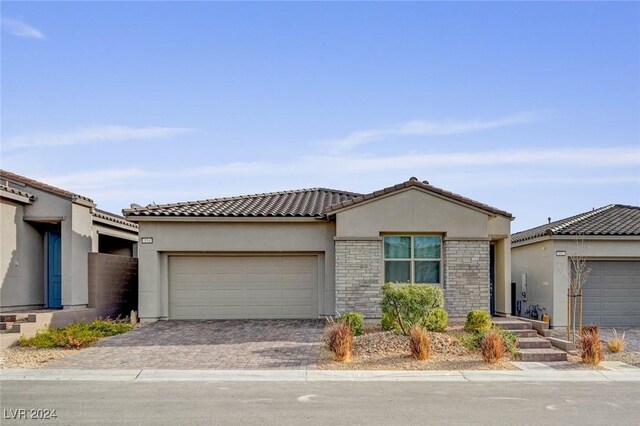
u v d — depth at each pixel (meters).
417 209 19.20
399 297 15.79
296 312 20.66
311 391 11.20
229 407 9.88
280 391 11.17
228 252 20.50
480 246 19.20
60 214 19.91
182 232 20.22
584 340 14.68
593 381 12.53
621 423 9.09
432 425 8.87
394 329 16.30
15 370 12.90
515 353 14.82
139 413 9.45
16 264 19.41
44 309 20.17
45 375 12.50
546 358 14.73
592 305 21.59
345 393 11.04
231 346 15.58
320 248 20.31
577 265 19.55
